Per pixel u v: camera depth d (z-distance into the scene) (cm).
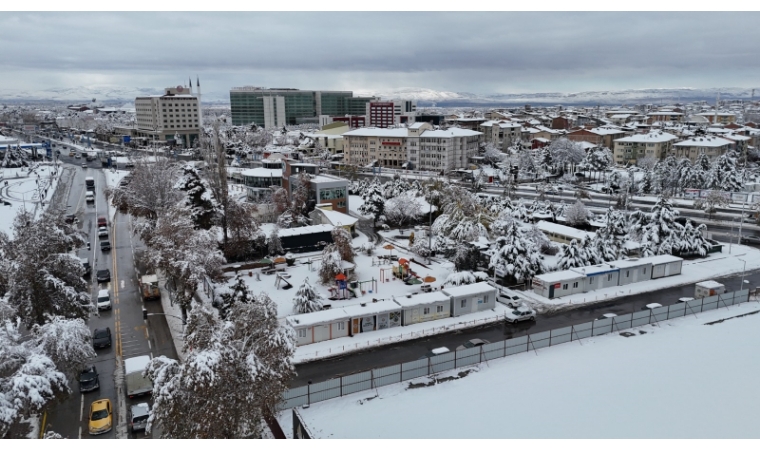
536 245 8012
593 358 5041
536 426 3838
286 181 12331
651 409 4062
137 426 3931
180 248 6188
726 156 15862
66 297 4816
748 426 3825
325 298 6769
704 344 5312
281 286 7225
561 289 6925
